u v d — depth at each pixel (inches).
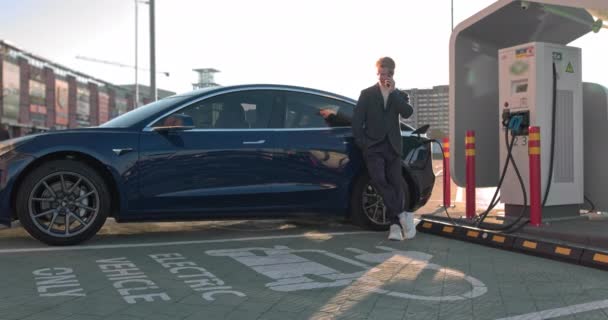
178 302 134.5
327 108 236.1
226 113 220.1
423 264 177.2
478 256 190.1
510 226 217.6
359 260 182.7
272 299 137.9
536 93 235.6
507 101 247.1
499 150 271.4
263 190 217.6
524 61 240.2
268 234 233.5
